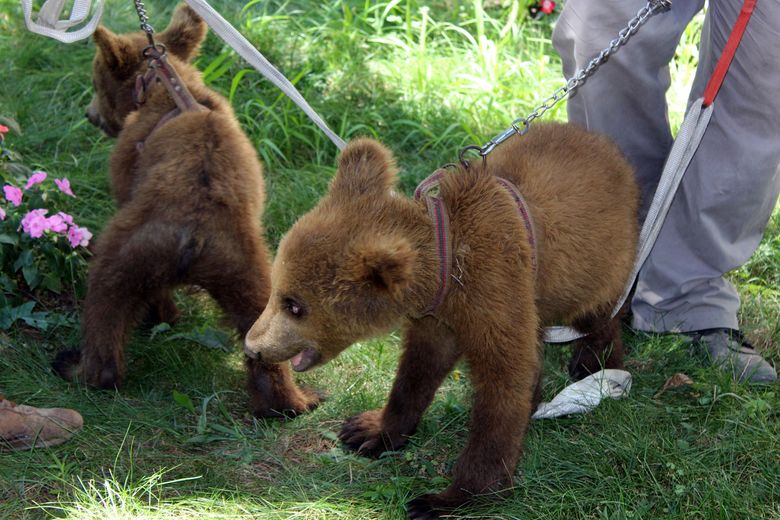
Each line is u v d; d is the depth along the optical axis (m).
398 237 2.05
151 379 2.53
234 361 2.61
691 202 2.63
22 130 3.23
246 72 3.52
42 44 3.57
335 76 3.59
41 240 2.63
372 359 2.63
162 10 3.87
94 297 2.41
